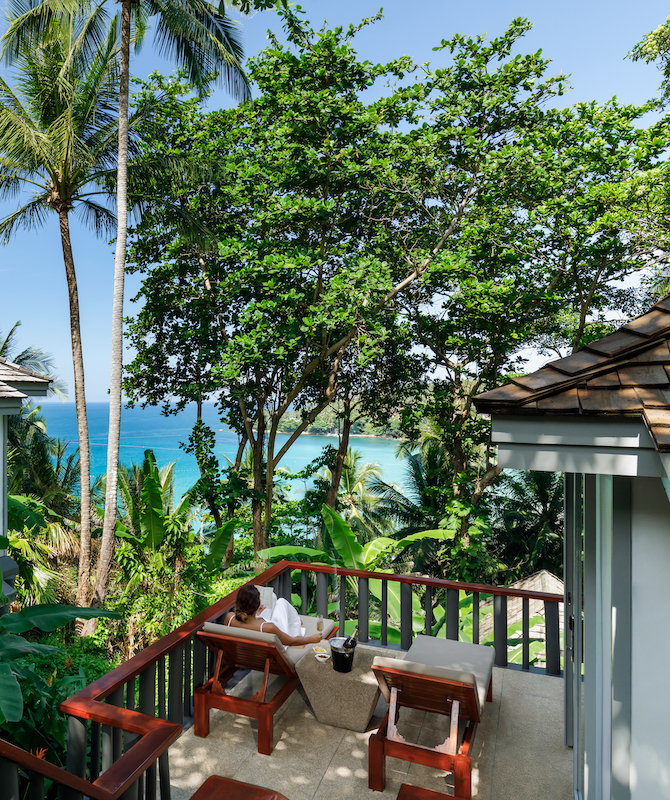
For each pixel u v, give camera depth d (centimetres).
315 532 2231
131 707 306
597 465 195
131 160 1492
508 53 1480
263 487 1952
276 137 1514
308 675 378
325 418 3959
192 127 1750
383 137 1498
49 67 1376
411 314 1841
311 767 342
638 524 216
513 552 2934
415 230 1716
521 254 1588
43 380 699
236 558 2120
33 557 1258
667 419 177
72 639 1360
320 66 1516
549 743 369
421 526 2653
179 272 1889
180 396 1962
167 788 243
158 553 1393
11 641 344
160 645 340
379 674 329
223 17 1531
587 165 1499
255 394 1845
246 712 357
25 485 2333
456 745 319
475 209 1658
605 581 248
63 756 380
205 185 1788
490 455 1925
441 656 393
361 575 511
